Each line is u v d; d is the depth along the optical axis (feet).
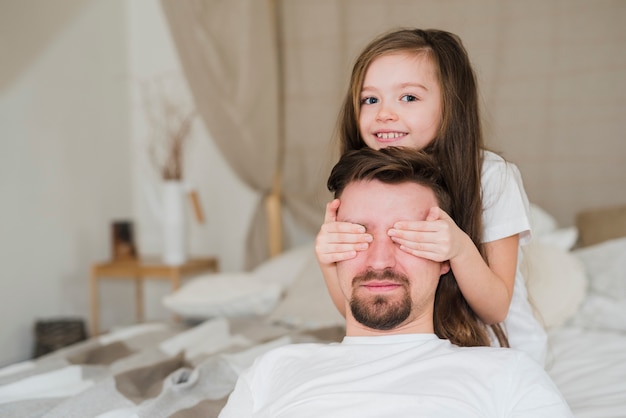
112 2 10.69
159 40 10.94
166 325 6.57
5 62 8.43
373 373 2.92
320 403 2.80
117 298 10.73
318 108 9.14
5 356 8.30
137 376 4.39
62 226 9.44
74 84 9.75
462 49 3.94
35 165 8.91
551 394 2.89
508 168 3.85
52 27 9.30
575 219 7.69
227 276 7.39
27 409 3.93
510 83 8.37
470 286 3.40
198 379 4.27
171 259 9.34
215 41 8.99
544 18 8.22
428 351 3.00
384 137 3.81
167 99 10.90
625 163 8.02
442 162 3.72
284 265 7.80
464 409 2.69
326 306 6.47
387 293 3.04
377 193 3.15
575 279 6.03
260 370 3.31
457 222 3.59
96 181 10.23
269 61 8.93
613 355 5.12
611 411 3.91
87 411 3.78
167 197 9.37
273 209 9.48
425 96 3.73
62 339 8.43
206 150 10.73
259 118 9.09
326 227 3.16
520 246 4.11
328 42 9.04
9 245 8.43
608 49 8.04
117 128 10.80
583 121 8.17
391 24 8.68
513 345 4.02
